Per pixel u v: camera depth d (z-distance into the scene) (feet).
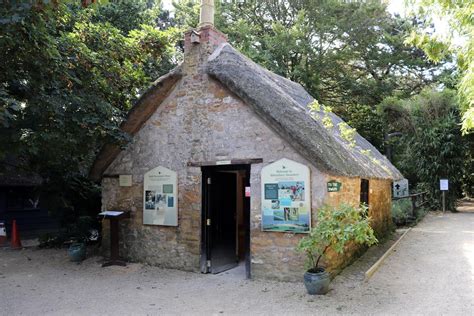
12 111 27.40
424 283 24.47
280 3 75.87
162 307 21.49
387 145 79.56
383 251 34.14
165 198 31.04
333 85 79.25
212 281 26.71
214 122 29.35
